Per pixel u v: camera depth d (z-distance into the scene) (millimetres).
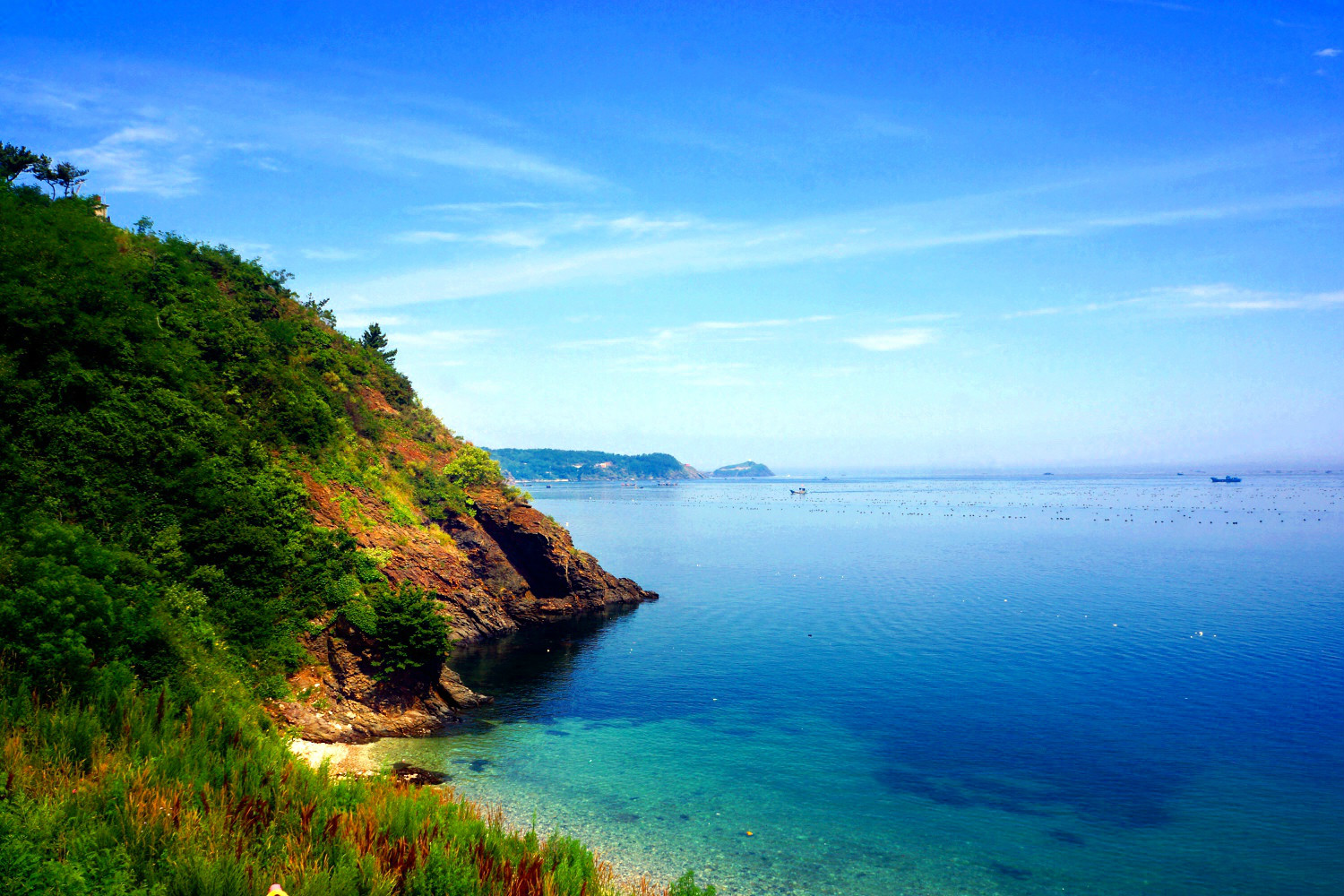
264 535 53156
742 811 41906
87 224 58938
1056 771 48031
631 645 82250
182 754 30000
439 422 108812
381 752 48719
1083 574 130375
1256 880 35344
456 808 32250
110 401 50250
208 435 55562
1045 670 70750
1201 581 121688
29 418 46344
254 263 85500
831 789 45000
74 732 28266
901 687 65938
